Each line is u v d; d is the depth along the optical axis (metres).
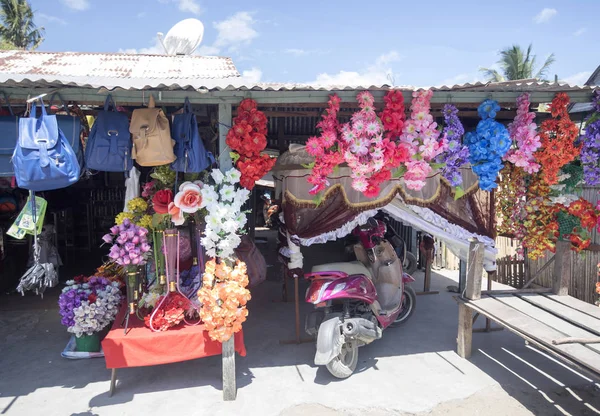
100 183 10.64
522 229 4.92
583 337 3.45
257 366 4.36
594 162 4.31
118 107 4.21
